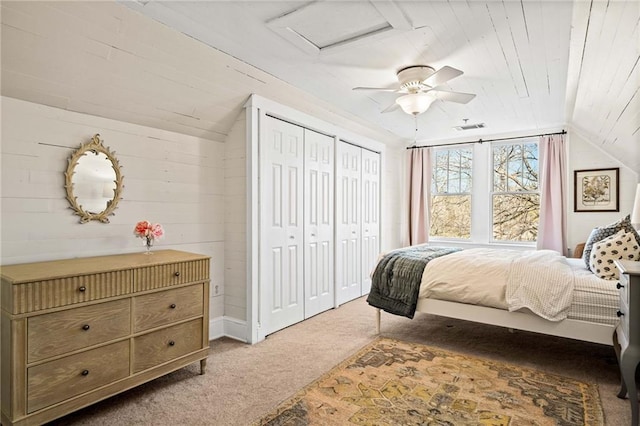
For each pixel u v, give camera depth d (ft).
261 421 6.03
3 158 6.41
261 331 9.95
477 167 16.56
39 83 6.52
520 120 13.76
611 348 9.27
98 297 6.06
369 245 15.55
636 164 12.05
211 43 7.68
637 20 5.02
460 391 7.00
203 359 7.77
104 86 7.24
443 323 11.39
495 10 6.40
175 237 9.28
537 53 8.04
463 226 17.11
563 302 7.68
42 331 5.41
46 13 5.73
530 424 5.92
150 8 6.36
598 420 6.02
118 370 6.32
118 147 8.06
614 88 7.73
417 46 7.82
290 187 11.16
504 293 8.34
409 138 17.20
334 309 13.04
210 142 10.11
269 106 10.21
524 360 8.51
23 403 5.21
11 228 6.52
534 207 15.55
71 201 7.25
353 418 6.10
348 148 14.14
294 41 7.64
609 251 7.81
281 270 10.78
